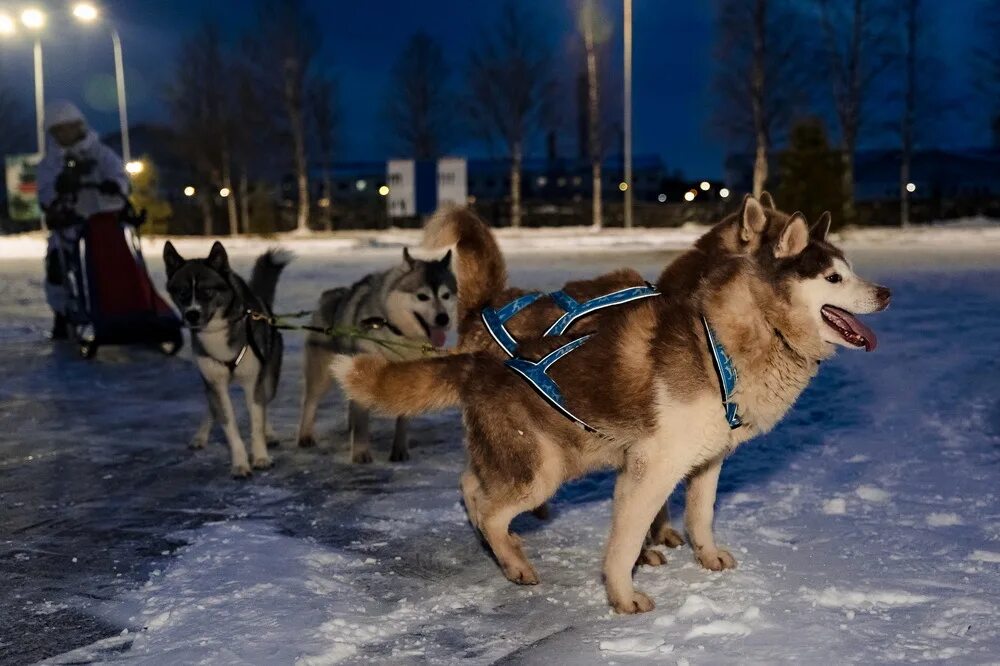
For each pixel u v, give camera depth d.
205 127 44.91
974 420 6.16
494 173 64.00
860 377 7.62
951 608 3.41
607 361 3.68
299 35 44.06
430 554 4.31
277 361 6.41
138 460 6.10
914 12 39.03
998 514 4.43
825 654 3.10
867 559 3.95
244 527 4.70
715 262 4.10
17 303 15.09
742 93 39.34
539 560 4.21
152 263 22.86
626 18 35.09
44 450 6.35
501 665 3.19
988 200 41.34
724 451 3.91
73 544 4.54
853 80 39.47
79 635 3.52
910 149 41.16
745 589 3.72
